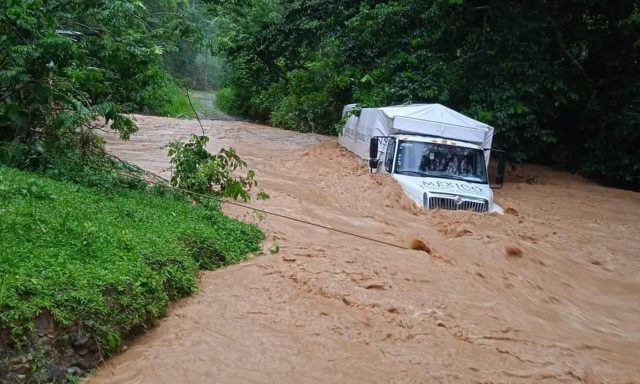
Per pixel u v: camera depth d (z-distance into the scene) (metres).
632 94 19.50
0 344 4.21
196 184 10.18
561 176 20.23
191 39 12.02
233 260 7.43
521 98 18.77
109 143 18.62
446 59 19.45
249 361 5.02
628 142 19.52
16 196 6.78
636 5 19.39
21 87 9.41
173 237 6.87
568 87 19.42
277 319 5.86
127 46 10.20
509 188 17.17
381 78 19.59
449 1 17.61
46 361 4.37
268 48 24.22
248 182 10.96
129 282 5.26
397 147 12.95
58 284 4.80
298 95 34.06
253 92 42.44
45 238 5.64
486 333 6.32
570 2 19.92
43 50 8.98
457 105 19.39
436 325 6.34
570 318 7.38
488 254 9.10
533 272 8.92
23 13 8.77
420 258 8.50
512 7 18.83
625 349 6.55
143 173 10.23
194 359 4.94
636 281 9.32
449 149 13.03
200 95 63.06
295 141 23.05
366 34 20.27
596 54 20.62
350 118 18.91
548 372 5.61
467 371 5.37
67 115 9.05
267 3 30.16
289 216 10.22
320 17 23.47
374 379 4.99
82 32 10.91
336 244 8.76
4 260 4.94
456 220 11.11
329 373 4.98
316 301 6.45
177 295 6.01
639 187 19.73
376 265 7.91
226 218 8.75
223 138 22.70
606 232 12.11
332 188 12.81
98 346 4.71
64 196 7.36
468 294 7.47
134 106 10.95
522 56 18.56
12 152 8.84
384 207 11.79
